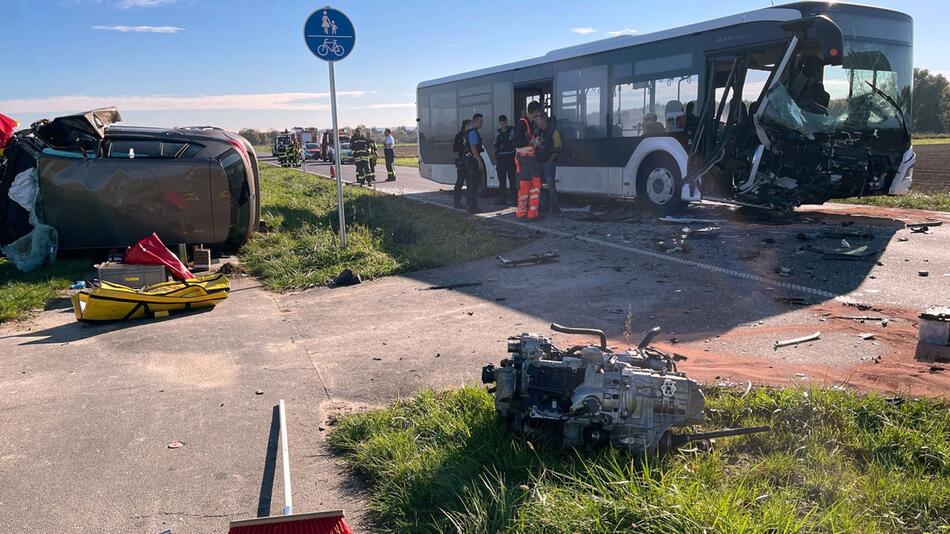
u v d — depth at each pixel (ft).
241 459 13.60
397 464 12.45
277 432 14.82
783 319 21.29
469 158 50.42
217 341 22.07
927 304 22.16
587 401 11.90
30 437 14.99
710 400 14.49
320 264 33.40
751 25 37.86
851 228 35.65
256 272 34.04
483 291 27.20
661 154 43.65
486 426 13.33
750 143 39.01
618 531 9.62
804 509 10.30
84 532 11.21
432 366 18.58
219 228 36.22
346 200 58.65
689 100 41.57
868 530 9.61
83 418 15.98
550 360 12.91
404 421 14.49
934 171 87.04
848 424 12.94
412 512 11.08
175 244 35.91
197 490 12.43
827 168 36.06
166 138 36.09
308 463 13.33
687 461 11.73
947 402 13.98
